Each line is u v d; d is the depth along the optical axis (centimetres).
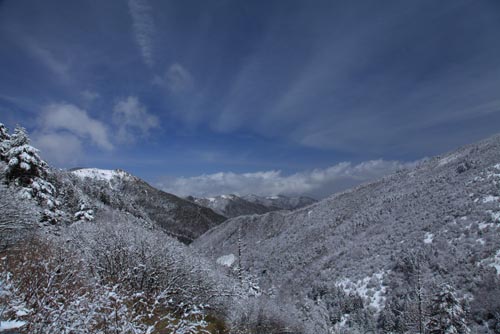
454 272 3297
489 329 2362
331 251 7144
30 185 1733
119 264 741
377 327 3378
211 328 792
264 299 1348
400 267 4141
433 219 5091
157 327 530
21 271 462
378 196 9925
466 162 7231
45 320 348
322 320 2405
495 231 3625
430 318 1920
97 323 384
